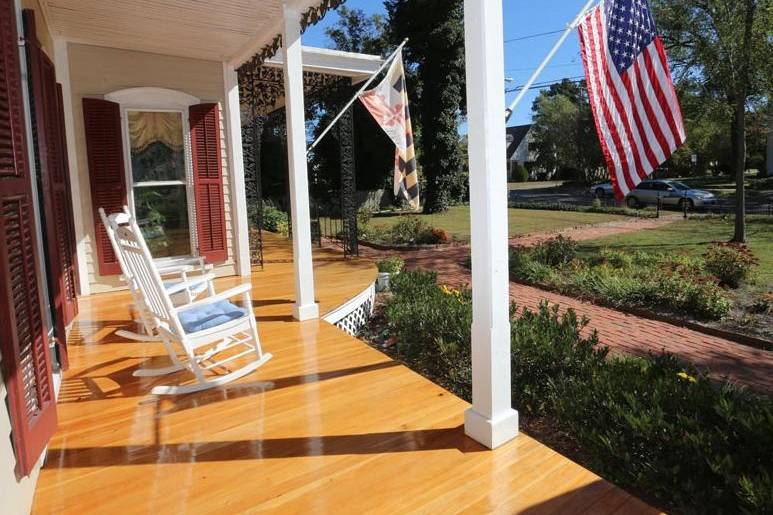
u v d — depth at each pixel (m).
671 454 2.77
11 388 1.89
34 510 2.15
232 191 6.88
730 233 12.80
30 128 3.23
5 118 2.04
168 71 6.26
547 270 9.07
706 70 11.18
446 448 2.55
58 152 4.44
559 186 35.16
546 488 2.21
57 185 4.28
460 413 2.93
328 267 7.68
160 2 4.47
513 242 13.20
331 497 2.20
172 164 6.45
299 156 4.68
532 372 3.85
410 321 4.89
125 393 3.34
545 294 8.21
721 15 10.51
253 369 3.63
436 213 21.97
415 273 7.21
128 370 3.74
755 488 2.30
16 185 2.08
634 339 5.89
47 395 2.29
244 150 9.25
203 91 6.54
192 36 5.50
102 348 4.21
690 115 12.83
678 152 29.11
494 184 2.44
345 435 2.71
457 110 22.00
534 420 3.72
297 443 2.64
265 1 4.45
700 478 2.65
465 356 4.30
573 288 8.19
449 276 9.82
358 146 24.03
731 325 6.14
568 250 10.11
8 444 1.86
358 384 3.37
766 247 10.57
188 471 2.43
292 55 4.56
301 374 3.55
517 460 2.43
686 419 2.86
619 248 11.54
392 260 8.95
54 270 3.46
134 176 6.23
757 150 29.53
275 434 2.74
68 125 5.70
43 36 4.62
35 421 2.10
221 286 6.35
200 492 2.26
